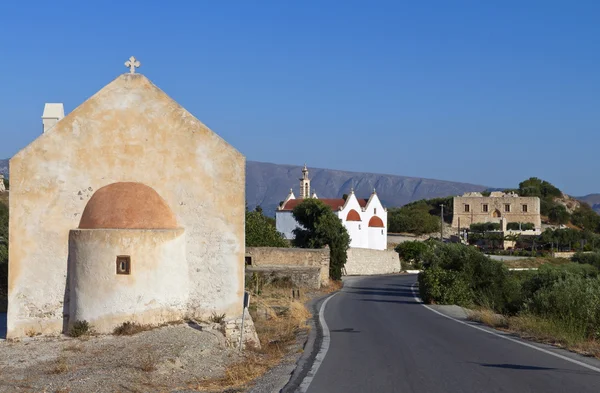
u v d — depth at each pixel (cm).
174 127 1669
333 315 2389
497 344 1541
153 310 1591
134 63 1670
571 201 14575
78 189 1630
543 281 2828
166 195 1664
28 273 1605
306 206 5847
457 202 12025
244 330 1631
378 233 8262
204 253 1669
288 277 4034
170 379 1146
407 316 2380
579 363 1234
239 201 1678
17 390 1040
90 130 1642
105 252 1562
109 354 1326
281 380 1119
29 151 1612
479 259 3553
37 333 1600
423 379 1088
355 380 1089
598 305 1809
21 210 1605
